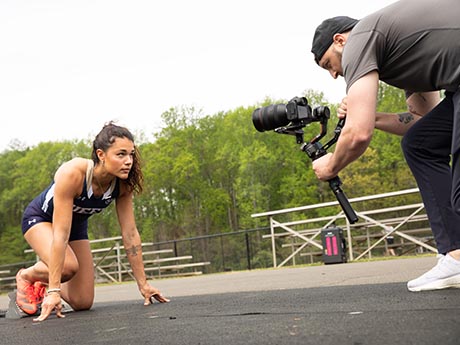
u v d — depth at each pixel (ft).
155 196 122.01
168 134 122.42
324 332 5.16
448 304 6.36
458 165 7.00
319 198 109.29
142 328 6.93
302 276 19.43
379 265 21.71
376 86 7.45
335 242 29.04
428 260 21.98
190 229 122.83
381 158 90.43
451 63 7.02
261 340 5.08
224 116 126.00
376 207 86.33
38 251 11.29
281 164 113.91
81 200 10.53
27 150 148.15
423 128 8.19
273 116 8.52
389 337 4.60
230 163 119.34
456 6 7.13
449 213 8.16
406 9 7.32
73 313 10.88
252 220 112.27
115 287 27.89
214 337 5.55
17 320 10.59
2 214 137.49
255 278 21.83
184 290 17.95
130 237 11.09
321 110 8.48
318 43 8.38
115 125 10.42
